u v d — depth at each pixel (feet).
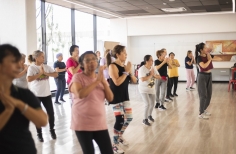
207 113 24.36
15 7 28.58
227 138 18.03
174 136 18.61
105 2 36.42
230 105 29.27
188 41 51.85
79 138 9.71
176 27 50.57
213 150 15.83
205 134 18.98
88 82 9.96
